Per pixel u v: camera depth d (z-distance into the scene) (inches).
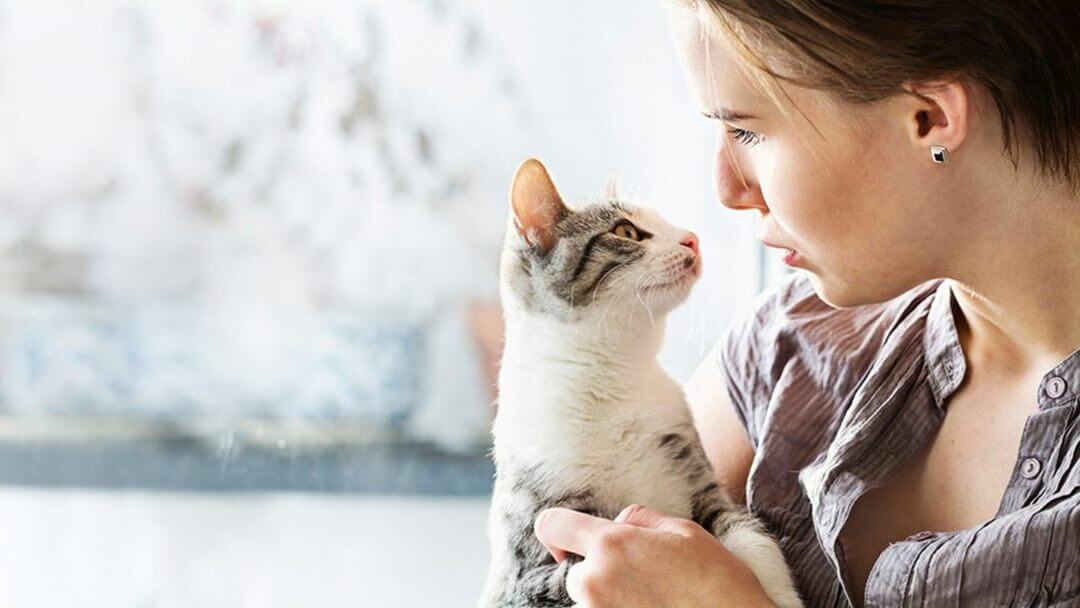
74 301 97.9
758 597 43.2
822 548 48.8
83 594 88.2
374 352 91.9
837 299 44.3
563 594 48.7
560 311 58.7
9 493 92.6
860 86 38.9
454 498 87.9
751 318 56.2
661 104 81.4
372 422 90.5
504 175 88.6
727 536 50.8
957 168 40.5
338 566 86.3
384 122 90.5
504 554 54.2
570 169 84.4
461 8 86.6
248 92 93.7
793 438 51.6
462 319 90.8
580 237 60.1
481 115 87.9
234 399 93.5
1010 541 39.8
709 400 59.1
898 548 42.8
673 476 55.4
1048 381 42.0
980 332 46.1
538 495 54.6
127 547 89.7
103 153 97.1
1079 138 39.8
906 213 40.9
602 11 83.0
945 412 46.6
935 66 38.5
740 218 75.6
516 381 58.7
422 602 84.2
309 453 90.4
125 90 95.7
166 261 97.3
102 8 94.6
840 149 40.3
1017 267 42.2
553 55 84.8
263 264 95.4
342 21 89.7
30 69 95.8
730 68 40.8
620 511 54.6
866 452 46.6
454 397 90.3
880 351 49.6
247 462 90.9
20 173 97.3
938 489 46.1
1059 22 38.3
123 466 93.5
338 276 93.8
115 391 95.7
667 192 78.9
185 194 96.7
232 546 88.7
